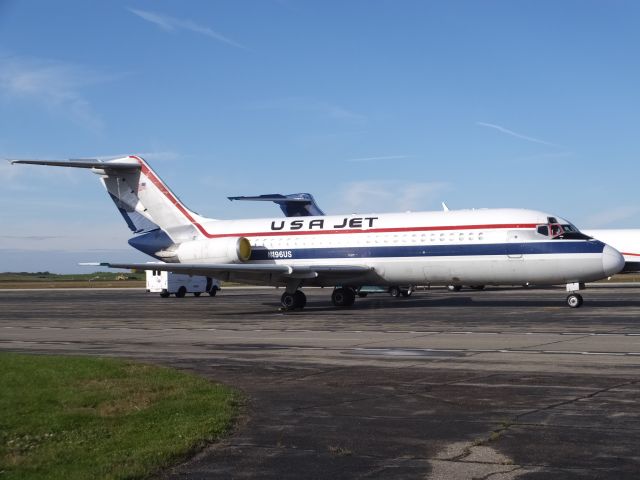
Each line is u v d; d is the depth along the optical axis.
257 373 14.90
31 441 9.14
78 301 54.66
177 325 28.55
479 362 15.81
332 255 37.28
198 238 40.69
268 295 63.75
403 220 36.25
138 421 10.14
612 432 9.14
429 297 48.50
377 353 17.88
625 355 16.52
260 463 8.04
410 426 9.72
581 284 33.94
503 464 7.83
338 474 7.60
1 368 15.16
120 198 42.44
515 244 32.91
